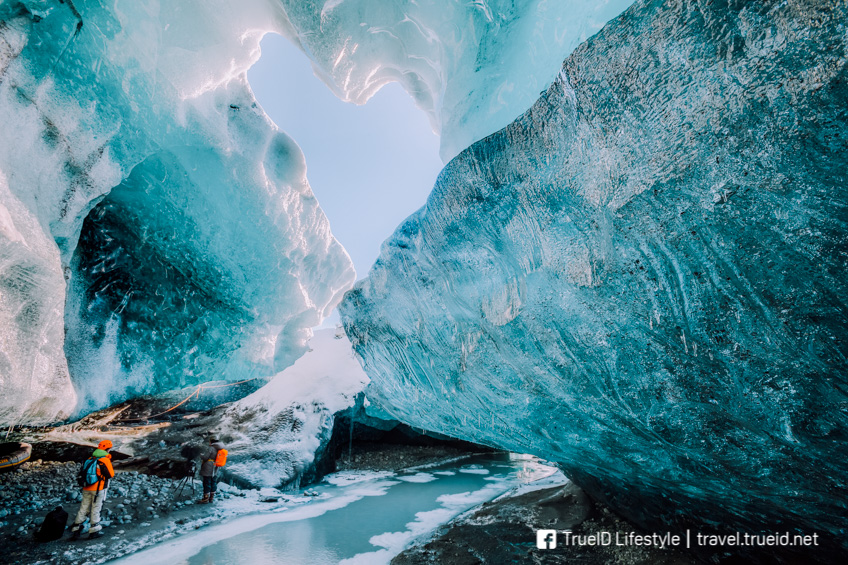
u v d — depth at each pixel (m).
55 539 4.93
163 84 3.81
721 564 3.38
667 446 2.52
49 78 2.96
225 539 5.30
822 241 1.39
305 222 6.28
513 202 2.57
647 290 2.02
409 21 3.88
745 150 1.48
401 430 14.38
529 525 5.06
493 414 3.80
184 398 13.00
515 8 2.93
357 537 5.42
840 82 1.20
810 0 1.23
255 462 8.75
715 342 1.85
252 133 5.05
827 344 1.50
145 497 6.75
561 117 2.15
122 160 3.67
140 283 4.37
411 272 3.85
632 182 1.86
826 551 2.38
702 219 1.68
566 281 2.39
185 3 3.78
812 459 1.80
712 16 1.46
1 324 2.50
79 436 10.45
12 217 2.57
